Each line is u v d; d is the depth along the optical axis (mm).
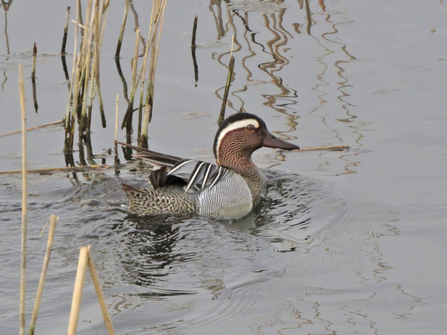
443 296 9328
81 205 12477
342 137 15086
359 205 12430
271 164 14562
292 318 8906
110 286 9641
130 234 11453
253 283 9797
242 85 17531
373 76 17703
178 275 10031
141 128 16062
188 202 12570
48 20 20812
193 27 19156
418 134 15031
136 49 15633
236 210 12820
